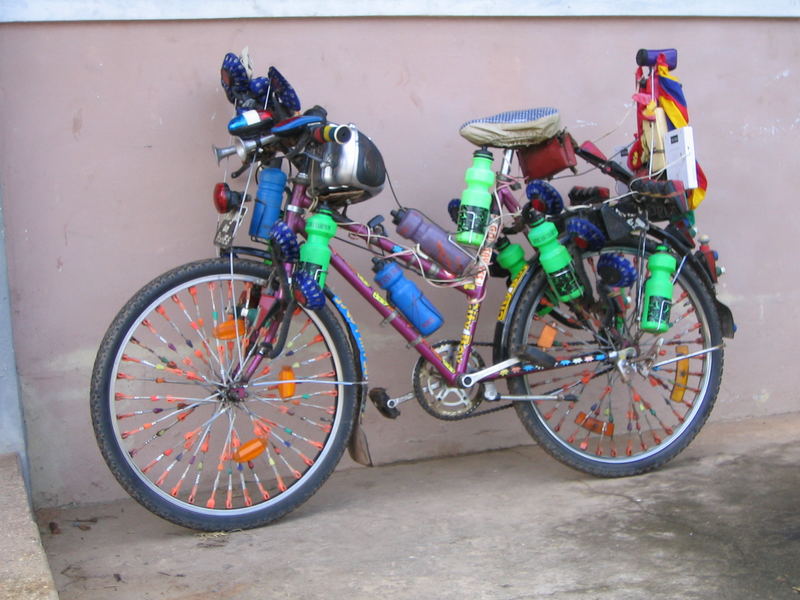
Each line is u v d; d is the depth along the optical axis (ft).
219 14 10.98
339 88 11.53
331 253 10.25
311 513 10.53
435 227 10.62
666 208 10.91
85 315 10.93
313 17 11.32
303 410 11.76
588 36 12.45
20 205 10.61
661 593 8.09
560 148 10.91
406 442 12.32
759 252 13.47
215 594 8.39
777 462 11.53
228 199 9.83
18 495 9.09
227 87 10.36
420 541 9.50
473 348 11.12
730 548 8.96
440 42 11.86
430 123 11.91
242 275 10.12
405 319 10.66
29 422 10.84
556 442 11.19
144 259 11.05
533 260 11.09
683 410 13.30
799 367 13.79
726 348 13.48
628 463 11.33
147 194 11.01
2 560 7.69
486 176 10.49
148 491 9.73
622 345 11.28
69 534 10.14
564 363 11.09
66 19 10.51
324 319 10.42
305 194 10.12
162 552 9.50
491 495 10.87
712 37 12.98
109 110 10.81
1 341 10.29
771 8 13.09
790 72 13.38
